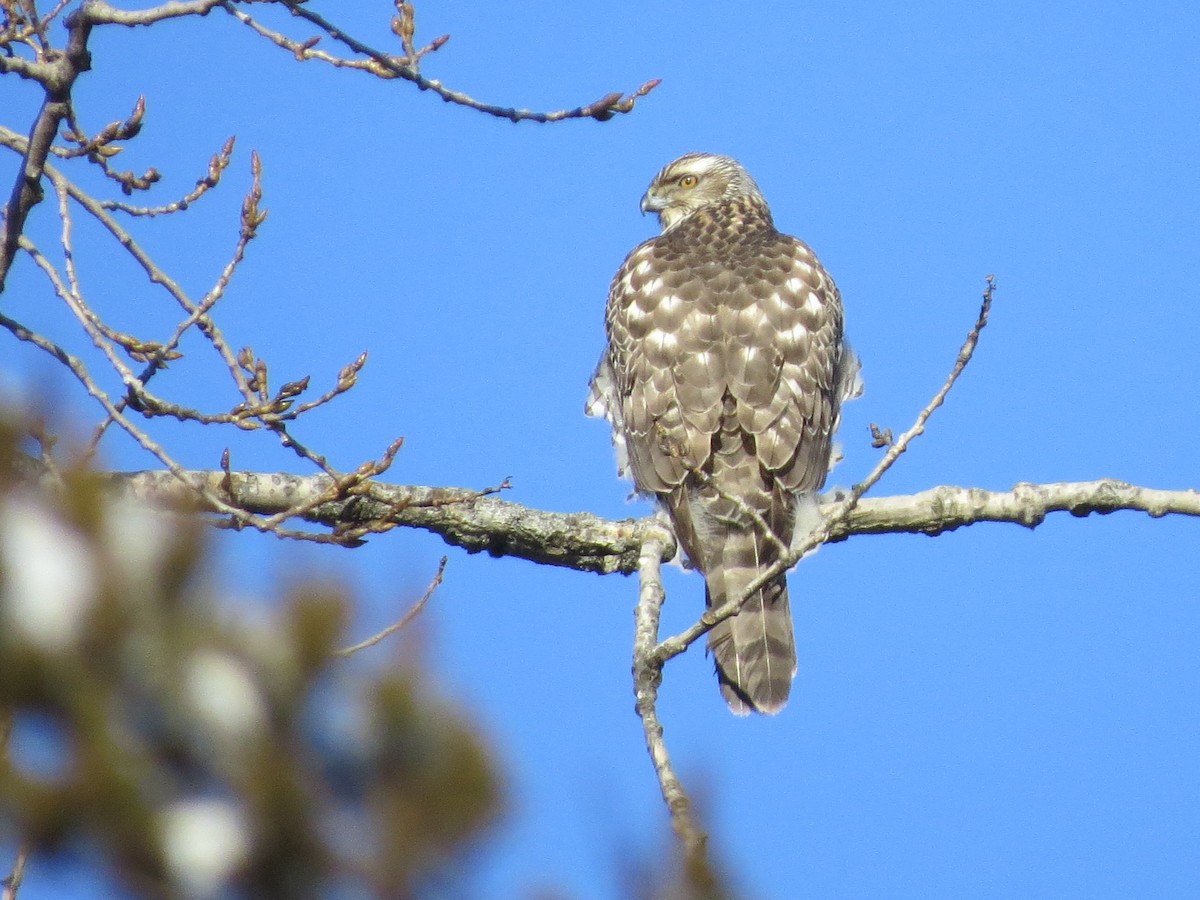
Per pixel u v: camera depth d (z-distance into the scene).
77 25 10.04
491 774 2.55
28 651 2.42
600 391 15.80
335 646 2.56
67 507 2.52
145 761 2.47
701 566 13.74
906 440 9.20
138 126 10.97
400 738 2.55
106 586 2.48
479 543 13.48
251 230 10.53
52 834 2.41
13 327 10.17
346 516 12.91
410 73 10.18
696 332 14.81
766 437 14.16
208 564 2.56
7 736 2.43
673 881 2.76
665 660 9.03
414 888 2.49
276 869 2.46
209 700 2.50
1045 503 13.43
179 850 2.43
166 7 9.98
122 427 9.50
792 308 15.03
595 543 13.61
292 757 2.51
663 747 8.49
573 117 10.39
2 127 10.97
